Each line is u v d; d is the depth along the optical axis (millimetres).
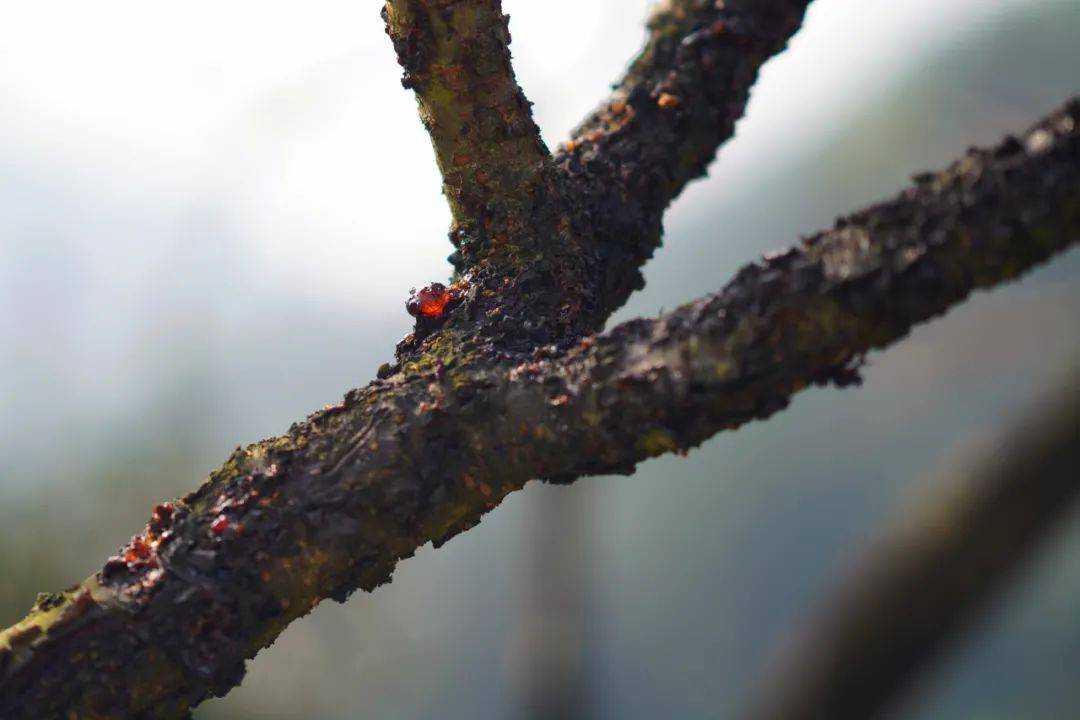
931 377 2723
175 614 535
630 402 519
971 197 497
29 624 535
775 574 2664
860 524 2617
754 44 595
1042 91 2756
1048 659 2426
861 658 899
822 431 2824
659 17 601
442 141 560
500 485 535
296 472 538
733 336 511
